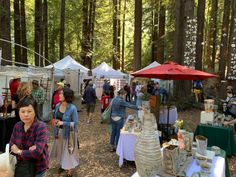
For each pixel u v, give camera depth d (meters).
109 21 28.81
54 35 26.89
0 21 12.87
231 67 11.37
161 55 24.22
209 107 6.85
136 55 16.55
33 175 2.95
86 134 9.16
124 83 19.94
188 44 13.27
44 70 11.16
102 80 18.86
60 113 5.18
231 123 6.65
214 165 3.19
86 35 24.88
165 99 11.75
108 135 9.02
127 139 5.96
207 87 15.80
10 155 2.91
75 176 5.50
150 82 14.98
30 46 27.11
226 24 16.06
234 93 10.05
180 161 2.81
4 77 9.28
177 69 6.25
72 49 30.11
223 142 6.48
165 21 24.88
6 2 12.79
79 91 16.66
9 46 12.89
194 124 9.83
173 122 7.50
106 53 28.28
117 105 7.13
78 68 16.28
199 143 3.35
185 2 13.41
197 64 16.31
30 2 24.70
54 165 5.97
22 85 6.11
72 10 25.77
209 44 26.11
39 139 2.97
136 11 16.47
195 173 2.78
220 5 24.81
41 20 20.50
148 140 2.46
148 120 2.55
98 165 6.16
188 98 13.50
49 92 11.14
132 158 5.99
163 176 2.68
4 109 6.83
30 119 2.98
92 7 25.98
